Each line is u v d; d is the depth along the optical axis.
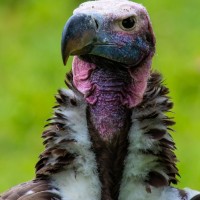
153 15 25.67
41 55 24.92
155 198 13.48
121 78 13.67
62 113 13.52
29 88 23.69
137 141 13.50
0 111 23.42
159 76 13.79
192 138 21.38
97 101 13.65
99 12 13.55
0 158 22.33
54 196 13.34
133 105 13.62
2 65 25.14
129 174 13.49
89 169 13.42
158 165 13.54
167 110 13.63
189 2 25.89
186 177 20.55
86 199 13.38
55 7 26.81
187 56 23.95
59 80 23.89
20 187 13.62
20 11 27.34
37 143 22.81
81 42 13.38
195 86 22.88
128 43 13.65
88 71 13.68
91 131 13.59
